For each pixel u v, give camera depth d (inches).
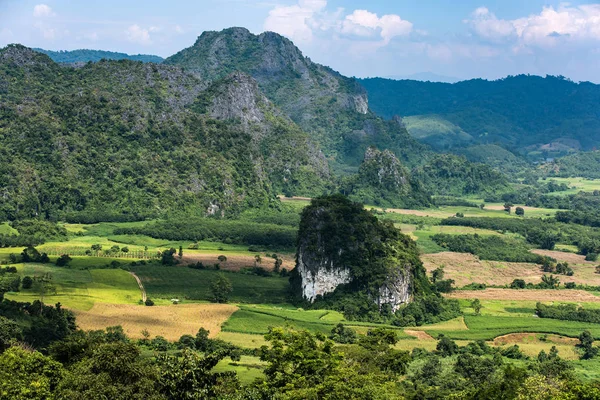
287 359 4884.4
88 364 4180.6
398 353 5600.4
